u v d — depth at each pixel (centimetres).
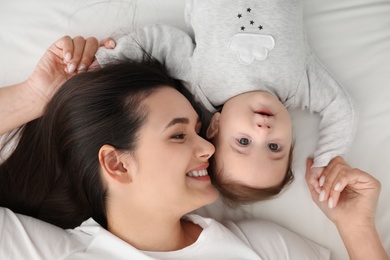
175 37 143
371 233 135
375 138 148
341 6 153
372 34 152
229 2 140
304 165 148
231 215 151
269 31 139
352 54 151
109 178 124
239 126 134
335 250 146
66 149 132
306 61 143
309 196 147
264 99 135
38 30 149
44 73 136
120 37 146
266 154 133
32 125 141
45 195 141
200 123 139
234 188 139
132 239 129
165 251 131
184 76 144
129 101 124
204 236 132
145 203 124
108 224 133
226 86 141
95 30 150
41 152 139
